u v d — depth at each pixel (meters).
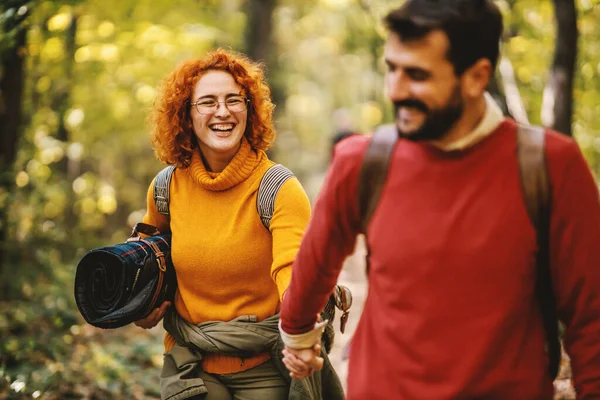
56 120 8.22
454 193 2.02
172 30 9.03
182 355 2.98
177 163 3.01
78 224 9.16
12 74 6.79
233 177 2.88
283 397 2.98
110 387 4.90
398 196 2.09
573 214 1.98
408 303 2.04
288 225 2.82
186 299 2.96
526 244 1.99
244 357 2.93
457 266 1.99
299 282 2.36
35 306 6.30
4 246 6.73
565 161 1.97
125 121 10.10
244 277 2.90
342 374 5.59
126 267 2.88
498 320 1.98
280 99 16.05
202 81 2.95
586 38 8.00
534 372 2.04
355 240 2.30
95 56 8.01
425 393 2.02
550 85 6.08
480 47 1.93
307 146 24.33
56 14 6.55
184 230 2.94
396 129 2.14
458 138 2.02
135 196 12.51
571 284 2.02
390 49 1.97
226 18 13.53
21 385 4.55
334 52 16.88
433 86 1.94
